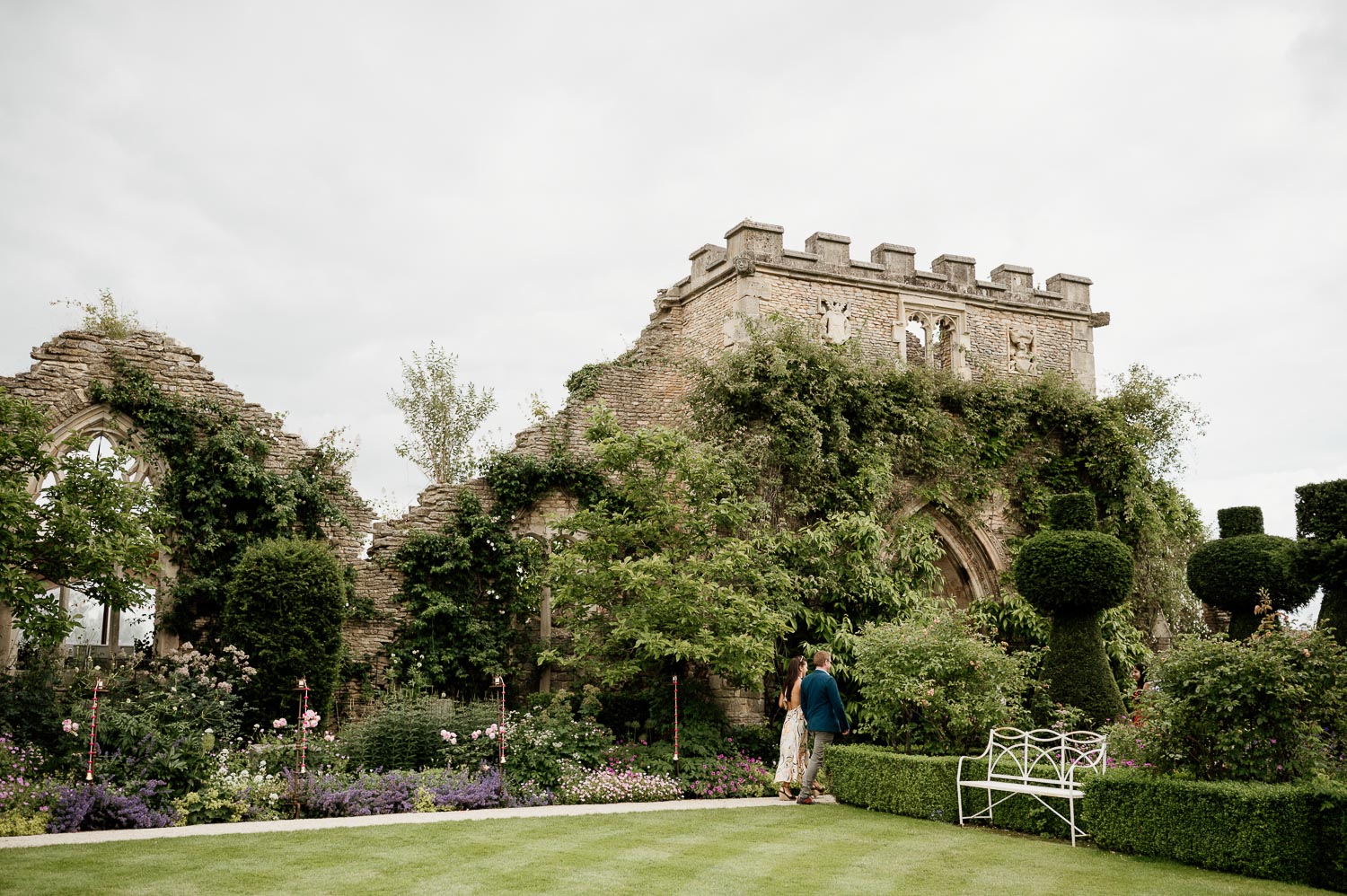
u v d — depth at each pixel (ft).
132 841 27.96
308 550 49.47
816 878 24.06
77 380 51.88
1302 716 28.09
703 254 64.23
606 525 51.16
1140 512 64.13
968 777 34.50
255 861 25.21
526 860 25.79
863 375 58.75
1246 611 46.73
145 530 42.01
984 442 63.05
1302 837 24.35
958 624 42.78
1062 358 69.00
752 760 47.06
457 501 59.36
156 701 40.50
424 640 55.98
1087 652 47.19
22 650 46.91
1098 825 28.71
